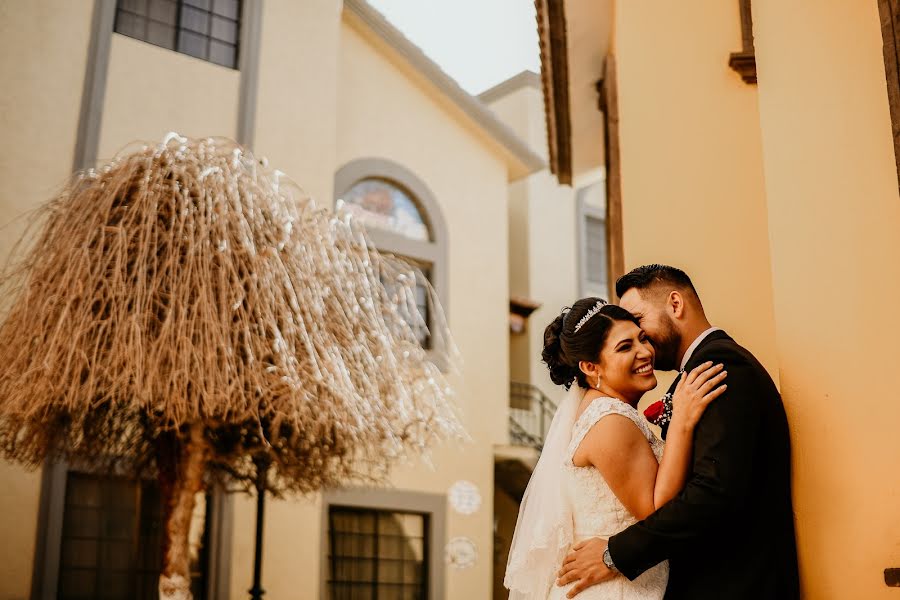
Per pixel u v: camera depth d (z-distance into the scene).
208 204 6.13
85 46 9.61
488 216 13.18
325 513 10.55
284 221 6.51
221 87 10.45
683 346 2.97
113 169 6.34
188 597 6.32
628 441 2.78
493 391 12.59
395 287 7.26
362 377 6.58
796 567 2.59
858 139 2.63
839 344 2.60
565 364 3.11
